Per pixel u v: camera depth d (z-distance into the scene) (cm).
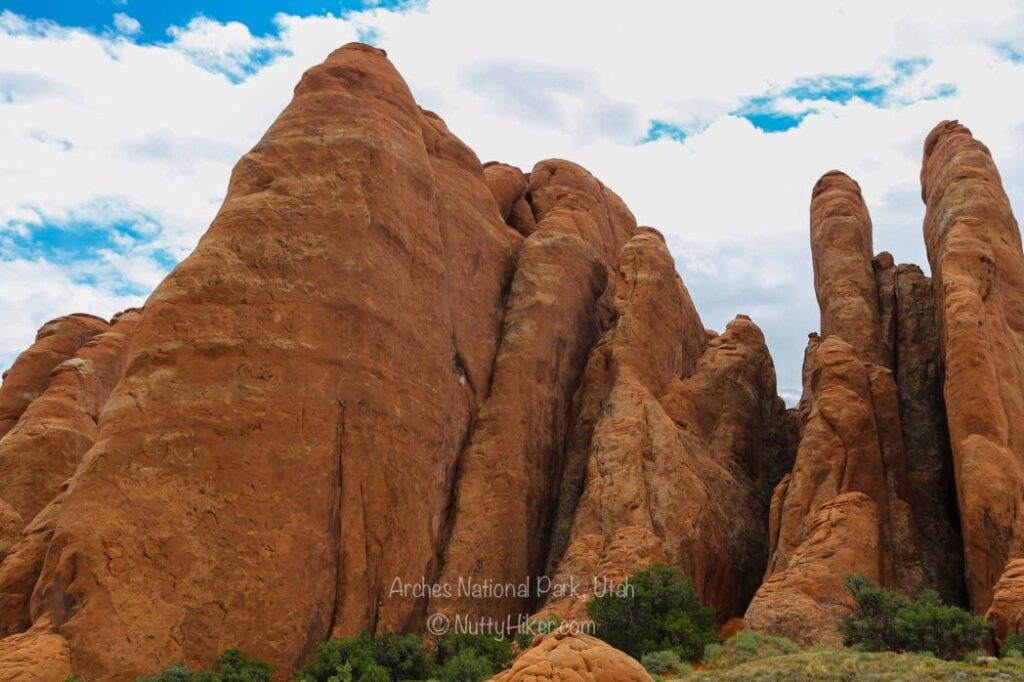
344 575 3231
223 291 3281
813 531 3381
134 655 2798
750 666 2545
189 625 2895
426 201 4025
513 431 4028
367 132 3794
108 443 3006
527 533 3916
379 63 4172
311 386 3288
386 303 3612
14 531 4053
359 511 3312
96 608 2811
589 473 3884
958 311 3591
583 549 3547
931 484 4016
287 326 3328
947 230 4119
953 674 2225
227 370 3188
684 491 3831
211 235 3400
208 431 3095
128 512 2936
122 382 3122
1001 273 3978
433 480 3716
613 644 3000
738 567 4022
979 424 3388
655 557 3431
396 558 3403
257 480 3109
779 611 3106
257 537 3056
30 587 3145
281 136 3728
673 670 2716
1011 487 3253
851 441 3747
